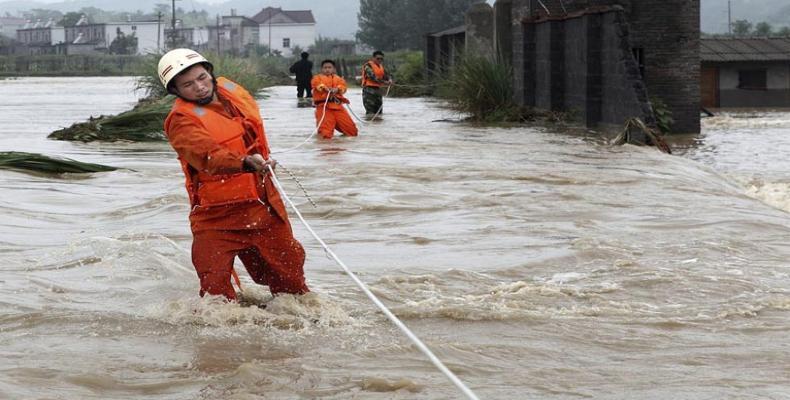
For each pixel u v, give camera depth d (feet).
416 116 175.11
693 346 34.68
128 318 38.17
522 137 126.62
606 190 74.08
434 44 280.92
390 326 37.29
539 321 37.70
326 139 124.88
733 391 29.63
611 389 29.91
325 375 31.24
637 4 148.36
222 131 37.63
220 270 38.32
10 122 164.35
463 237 55.72
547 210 64.90
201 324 37.40
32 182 80.33
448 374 24.17
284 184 78.23
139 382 30.63
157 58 223.71
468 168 88.22
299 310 38.83
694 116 148.46
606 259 49.08
